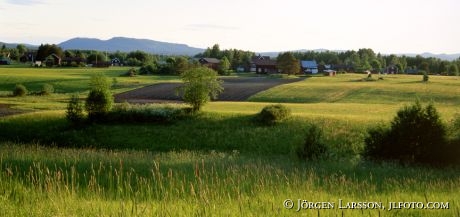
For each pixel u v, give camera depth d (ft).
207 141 162.81
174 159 84.84
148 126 178.70
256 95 321.93
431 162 97.60
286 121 176.76
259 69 645.92
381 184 55.01
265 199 38.55
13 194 37.45
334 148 146.10
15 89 309.83
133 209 32.83
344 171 72.33
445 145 97.55
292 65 578.25
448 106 267.39
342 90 343.26
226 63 600.39
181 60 518.37
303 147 102.89
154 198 39.65
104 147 159.63
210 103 253.65
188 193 41.19
